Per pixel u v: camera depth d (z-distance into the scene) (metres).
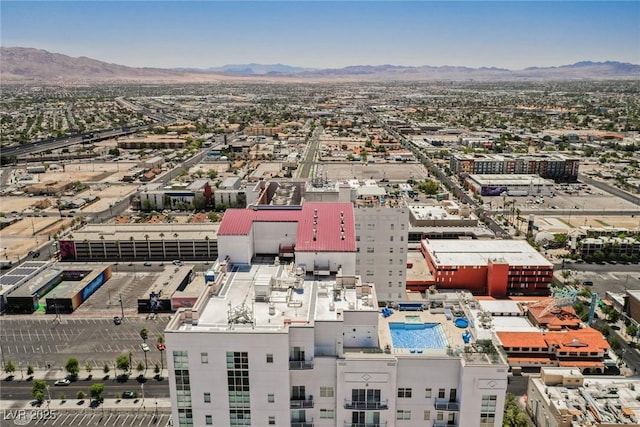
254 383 79.50
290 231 107.56
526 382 169.38
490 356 80.81
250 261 106.19
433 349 85.06
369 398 81.19
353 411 81.06
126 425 149.75
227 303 89.94
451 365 80.62
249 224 106.00
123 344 194.62
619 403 142.75
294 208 111.25
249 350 77.75
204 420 81.81
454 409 81.56
